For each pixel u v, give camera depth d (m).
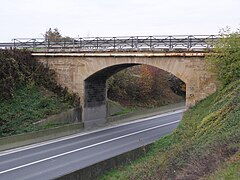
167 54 34.94
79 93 41.91
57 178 18.41
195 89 33.62
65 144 34.06
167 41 35.22
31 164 26.25
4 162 26.83
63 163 26.53
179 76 34.47
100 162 22.00
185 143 21.61
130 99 62.38
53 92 42.00
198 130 23.70
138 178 19.28
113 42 38.91
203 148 16.92
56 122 38.66
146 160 24.20
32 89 40.19
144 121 51.81
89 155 29.33
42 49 43.41
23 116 36.34
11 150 31.11
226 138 16.00
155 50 35.69
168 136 30.50
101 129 43.75
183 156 18.19
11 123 34.75
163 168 18.42
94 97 44.62
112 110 50.66
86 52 40.22
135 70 68.62
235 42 29.42
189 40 33.91
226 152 14.39
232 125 18.73
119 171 22.84
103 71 41.12
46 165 25.94
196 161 15.30
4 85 37.03
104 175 21.92
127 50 37.47
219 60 29.91
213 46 31.09
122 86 62.00
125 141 35.91
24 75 40.19
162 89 73.75
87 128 42.94
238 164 12.32
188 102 33.94
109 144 34.25
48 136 35.97
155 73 70.81
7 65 38.62
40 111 38.09
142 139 36.91
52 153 30.08
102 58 39.69
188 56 33.84
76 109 41.34
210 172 13.23
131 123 49.66
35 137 34.34
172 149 22.88
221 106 24.98
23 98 38.47
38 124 36.44
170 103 71.12
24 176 23.02
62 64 42.19
